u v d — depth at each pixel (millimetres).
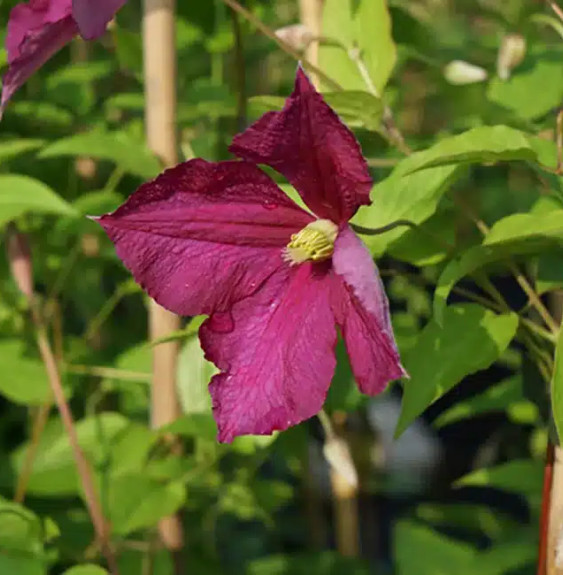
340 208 656
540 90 815
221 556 1204
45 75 941
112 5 676
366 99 712
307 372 656
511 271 748
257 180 659
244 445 797
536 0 968
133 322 975
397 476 1287
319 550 1092
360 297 625
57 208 749
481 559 843
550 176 696
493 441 1064
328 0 756
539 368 732
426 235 713
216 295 665
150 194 656
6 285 876
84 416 921
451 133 861
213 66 938
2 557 757
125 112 946
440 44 994
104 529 773
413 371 684
